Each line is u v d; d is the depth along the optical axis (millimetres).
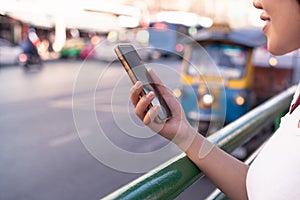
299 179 795
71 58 19875
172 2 26062
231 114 6453
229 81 6672
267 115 1727
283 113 2328
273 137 924
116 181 4941
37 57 17797
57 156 5898
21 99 10633
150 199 781
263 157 912
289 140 849
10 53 17578
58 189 4773
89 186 4836
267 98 7484
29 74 16188
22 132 7234
